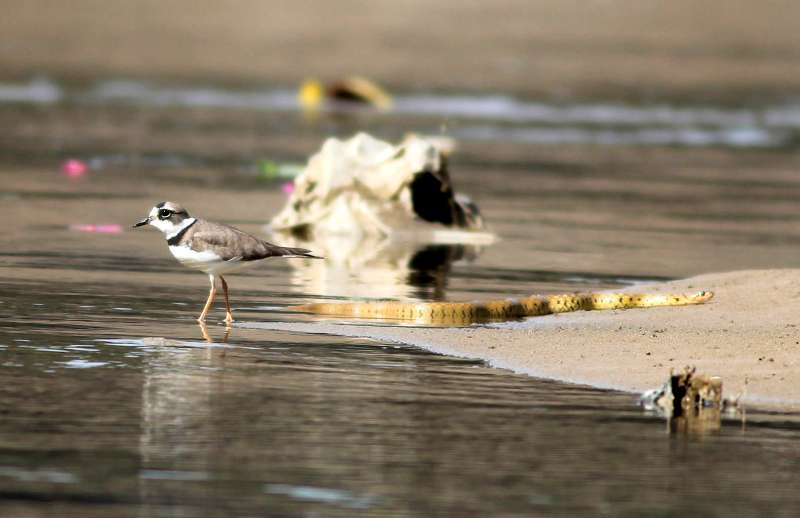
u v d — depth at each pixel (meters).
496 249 20.38
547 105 45.69
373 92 45.06
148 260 18.05
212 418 10.35
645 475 9.39
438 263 18.86
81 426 10.03
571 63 60.03
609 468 9.52
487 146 35.00
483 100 46.59
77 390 11.02
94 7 76.88
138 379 11.46
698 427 10.59
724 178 30.53
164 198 24.48
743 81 55.41
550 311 15.06
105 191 25.11
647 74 56.72
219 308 14.85
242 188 26.38
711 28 79.44
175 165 29.53
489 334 13.68
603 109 45.12
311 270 17.88
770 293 15.68
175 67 54.00
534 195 26.80
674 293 15.71
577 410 10.95
